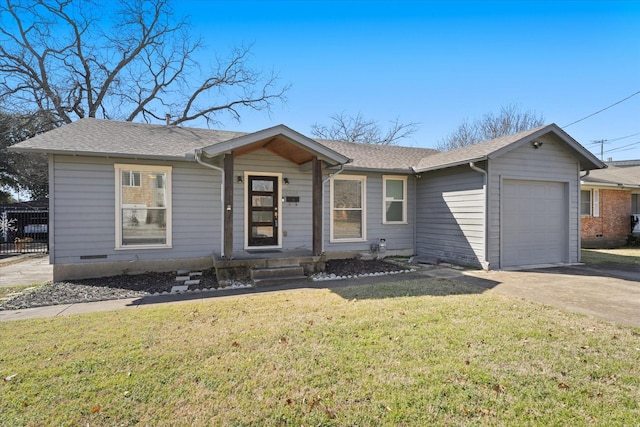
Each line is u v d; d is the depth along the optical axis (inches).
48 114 743.1
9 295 240.2
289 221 358.9
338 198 390.9
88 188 289.3
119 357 127.6
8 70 715.4
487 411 94.3
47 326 165.0
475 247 340.8
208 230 327.0
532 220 354.0
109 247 296.0
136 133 350.6
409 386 106.7
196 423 89.4
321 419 90.7
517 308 191.0
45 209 676.7
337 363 122.0
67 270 284.0
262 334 151.0
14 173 770.2
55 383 108.9
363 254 393.1
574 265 351.3
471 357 126.9
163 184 314.5
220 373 115.3
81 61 773.3
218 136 388.2
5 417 91.6
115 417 91.8
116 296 233.1
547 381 110.0
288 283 267.1
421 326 160.4
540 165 352.5
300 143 283.9
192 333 153.3
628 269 325.4
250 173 343.0
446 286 248.8
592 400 99.7
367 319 170.9
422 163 419.8
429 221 405.7
